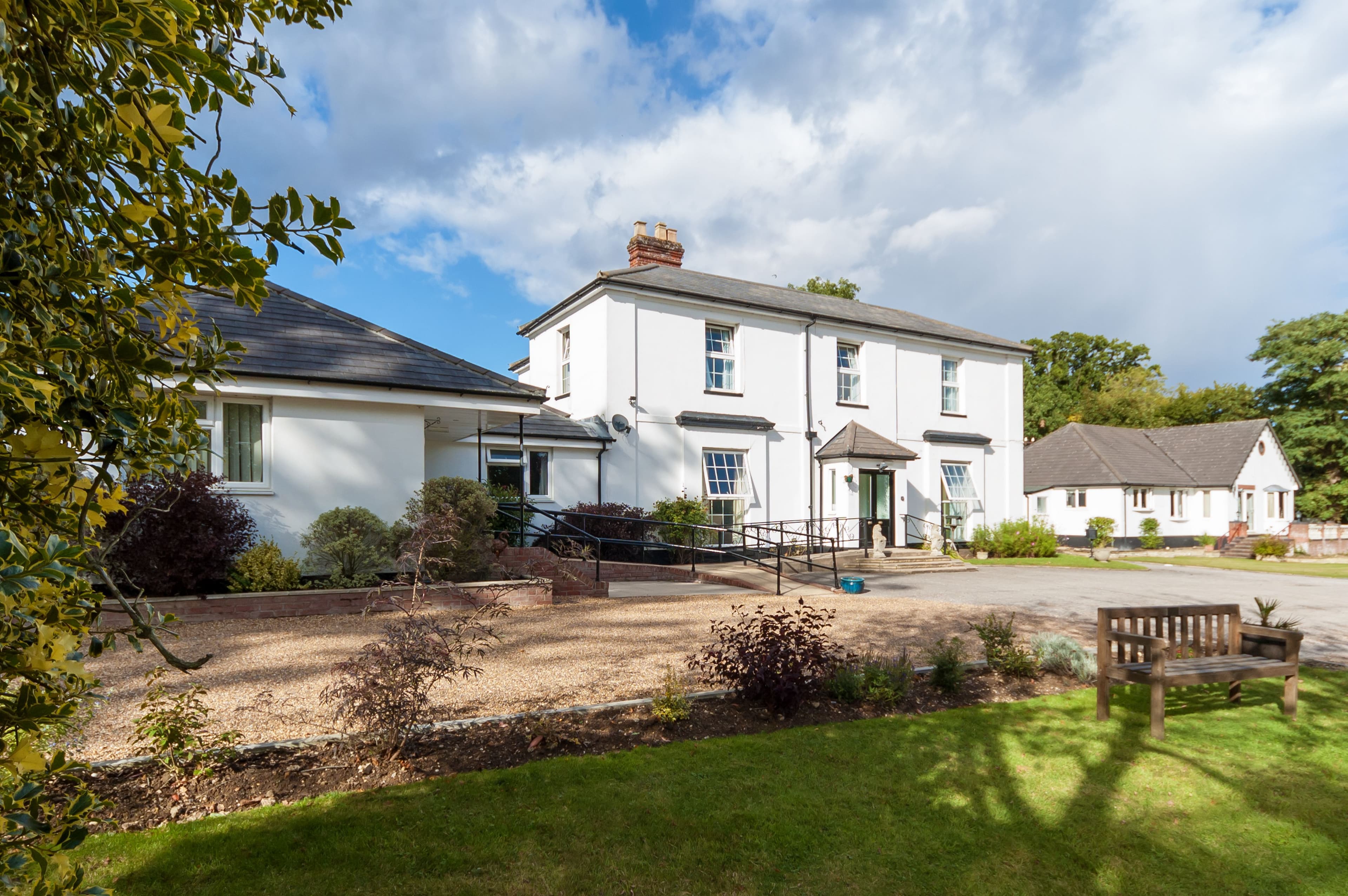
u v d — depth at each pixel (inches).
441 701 218.1
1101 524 1120.2
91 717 106.7
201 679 234.8
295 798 152.9
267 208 62.1
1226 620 432.5
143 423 65.5
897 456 770.8
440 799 153.3
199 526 331.0
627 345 685.9
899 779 172.7
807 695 223.6
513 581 413.4
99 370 63.4
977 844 145.3
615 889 125.7
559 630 333.7
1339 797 168.9
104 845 130.1
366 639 294.8
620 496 676.7
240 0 76.5
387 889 122.1
